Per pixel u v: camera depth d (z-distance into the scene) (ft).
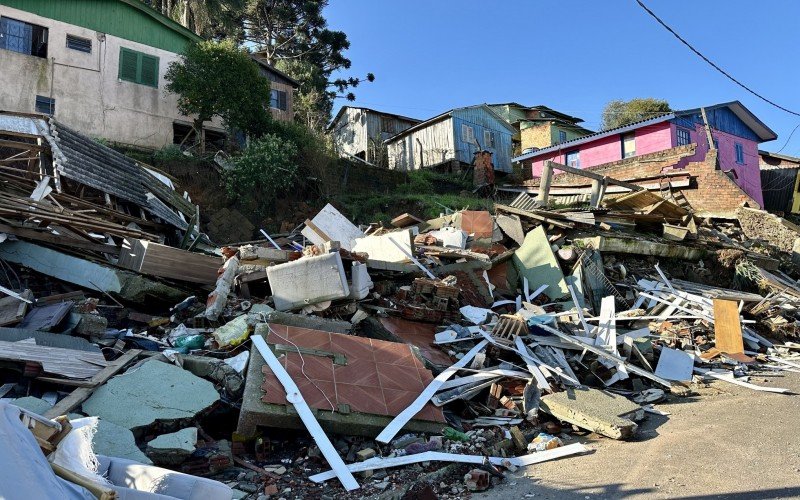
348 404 18.99
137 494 10.57
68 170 35.04
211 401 18.02
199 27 84.48
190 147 64.39
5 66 55.42
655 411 23.56
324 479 15.90
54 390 17.48
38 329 20.90
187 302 27.58
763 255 56.18
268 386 18.35
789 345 37.29
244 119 64.28
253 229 56.95
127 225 38.17
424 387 21.48
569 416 21.18
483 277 36.60
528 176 101.45
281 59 111.45
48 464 9.11
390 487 15.67
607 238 42.57
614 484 15.62
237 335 22.52
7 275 26.84
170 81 65.92
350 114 108.99
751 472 15.93
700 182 71.20
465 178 91.66
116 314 25.79
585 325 31.37
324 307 25.98
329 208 40.73
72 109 59.21
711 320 37.14
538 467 17.62
